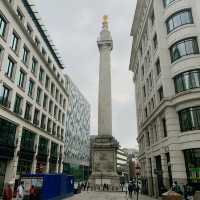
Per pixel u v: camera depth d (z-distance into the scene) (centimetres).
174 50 2612
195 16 2528
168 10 2783
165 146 2541
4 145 2553
